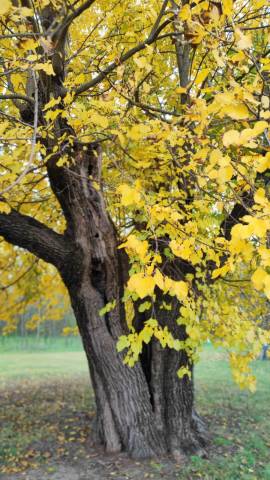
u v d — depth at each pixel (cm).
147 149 345
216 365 1328
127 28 412
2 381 1062
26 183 448
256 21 305
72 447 539
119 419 504
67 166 385
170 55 505
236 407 756
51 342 2217
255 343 311
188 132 271
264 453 523
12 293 767
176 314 506
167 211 222
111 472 463
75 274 490
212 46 193
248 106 172
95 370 518
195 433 542
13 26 334
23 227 482
